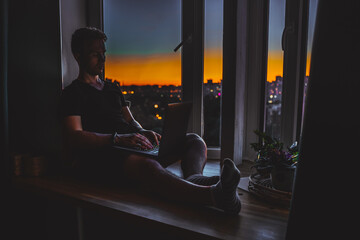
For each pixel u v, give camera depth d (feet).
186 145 5.00
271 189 3.84
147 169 4.09
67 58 5.71
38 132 5.83
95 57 5.16
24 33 5.74
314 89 2.44
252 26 5.61
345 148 2.36
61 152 5.64
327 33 2.36
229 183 3.28
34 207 5.74
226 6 5.09
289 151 4.08
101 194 4.31
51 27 5.52
